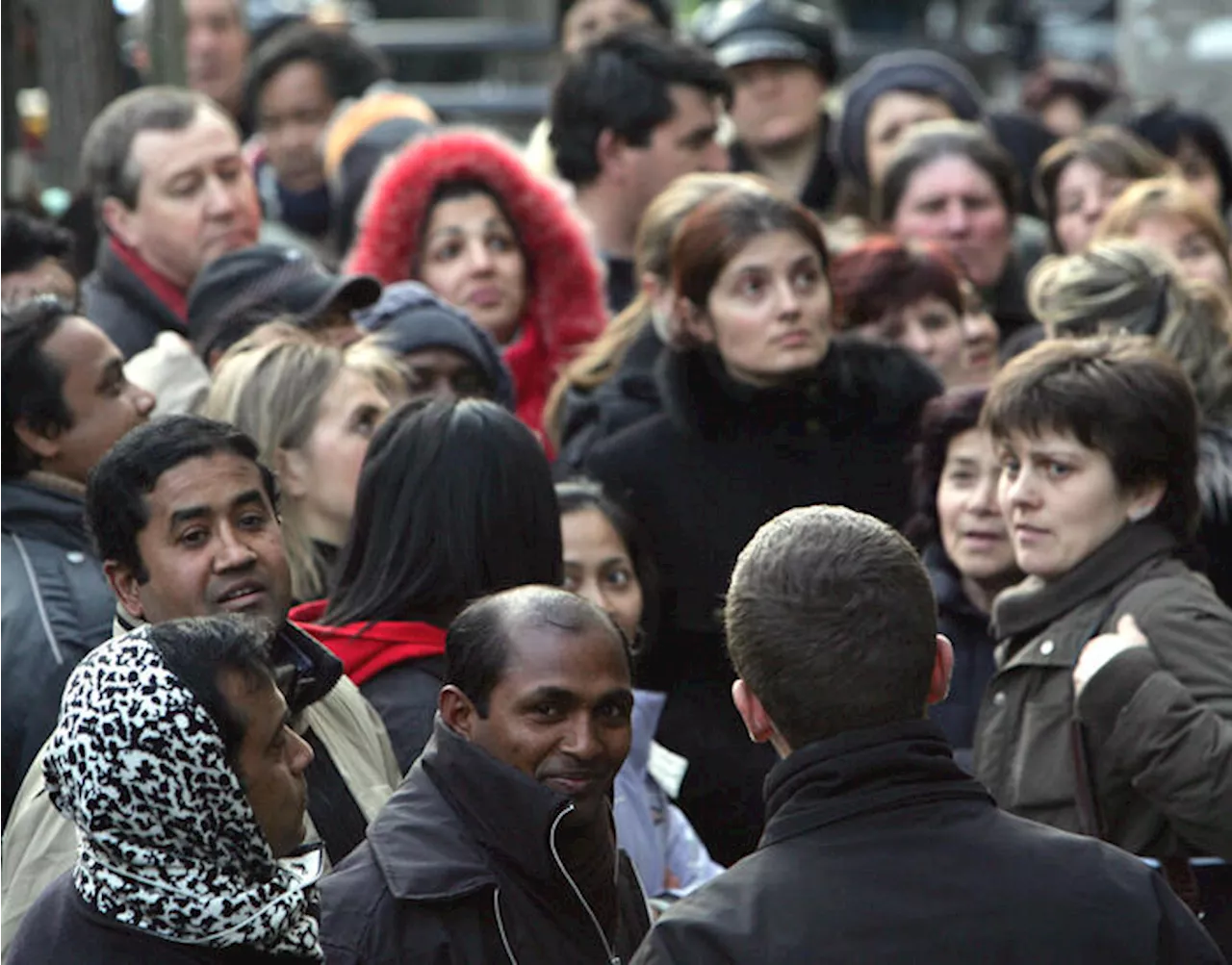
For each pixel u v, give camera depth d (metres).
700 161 22.47
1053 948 9.37
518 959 10.55
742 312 16.95
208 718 9.57
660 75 22.23
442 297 20.41
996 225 23.28
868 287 19.53
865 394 17.22
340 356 15.36
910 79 27.23
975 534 15.88
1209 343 17.67
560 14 39.75
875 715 9.78
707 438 17.12
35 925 9.84
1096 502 13.84
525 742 10.79
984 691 15.85
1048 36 59.94
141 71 27.98
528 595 11.09
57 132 23.67
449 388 17.83
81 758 9.59
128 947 9.54
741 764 16.58
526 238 20.80
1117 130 25.08
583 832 10.95
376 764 12.12
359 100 26.42
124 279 20.05
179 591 11.73
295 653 11.63
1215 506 16.58
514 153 20.89
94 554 13.97
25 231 17.36
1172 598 13.52
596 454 17.39
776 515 16.97
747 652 9.98
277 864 9.80
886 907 9.39
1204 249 21.50
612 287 22.55
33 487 14.17
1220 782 12.64
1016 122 29.86
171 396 17.14
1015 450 14.06
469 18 58.53
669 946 9.45
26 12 26.88
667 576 17.02
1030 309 21.77
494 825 10.66
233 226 20.14
